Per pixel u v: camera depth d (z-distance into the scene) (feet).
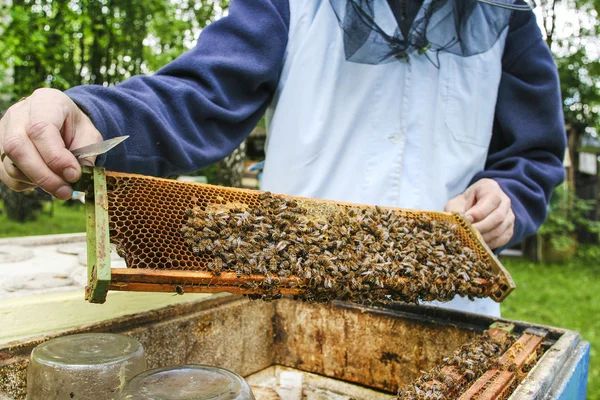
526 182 7.33
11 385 4.25
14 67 30.73
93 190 3.80
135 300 6.18
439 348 6.06
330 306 6.73
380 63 7.13
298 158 7.34
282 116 7.46
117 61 41.68
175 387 3.46
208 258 4.04
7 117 3.86
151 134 5.37
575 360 5.02
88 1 33.71
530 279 32.09
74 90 4.86
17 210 35.04
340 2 6.86
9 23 27.45
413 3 7.22
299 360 6.94
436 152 7.53
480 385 4.05
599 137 50.39
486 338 5.31
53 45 31.63
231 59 6.56
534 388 3.98
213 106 6.22
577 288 29.89
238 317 6.44
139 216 4.01
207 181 35.86
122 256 3.71
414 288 4.75
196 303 5.94
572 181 43.60
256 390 5.98
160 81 5.84
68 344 4.24
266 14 7.03
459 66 7.59
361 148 7.49
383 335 6.41
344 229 4.99
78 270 7.16
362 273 4.52
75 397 3.83
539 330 5.72
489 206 6.43
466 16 6.64
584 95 46.55
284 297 7.02
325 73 7.43
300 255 4.47
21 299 5.51
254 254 4.17
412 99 7.55
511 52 7.88
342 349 6.66
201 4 36.63
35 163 3.56
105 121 4.75
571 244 41.57
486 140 7.73
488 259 5.75
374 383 6.45
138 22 38.75
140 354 4.32
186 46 40.16
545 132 7.61
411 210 5.98
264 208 4.86
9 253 7.94
